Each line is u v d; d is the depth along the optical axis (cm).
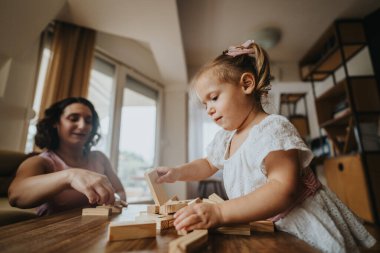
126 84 260
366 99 210
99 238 31
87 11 173
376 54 220
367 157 192
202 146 325
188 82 329
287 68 335
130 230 30
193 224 33
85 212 52
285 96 353
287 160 42
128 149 251
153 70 290
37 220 45
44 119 106
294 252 26
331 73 292
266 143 44
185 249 23
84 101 113
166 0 162
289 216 44
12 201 65
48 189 60
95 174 59
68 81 177
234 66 56
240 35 267
